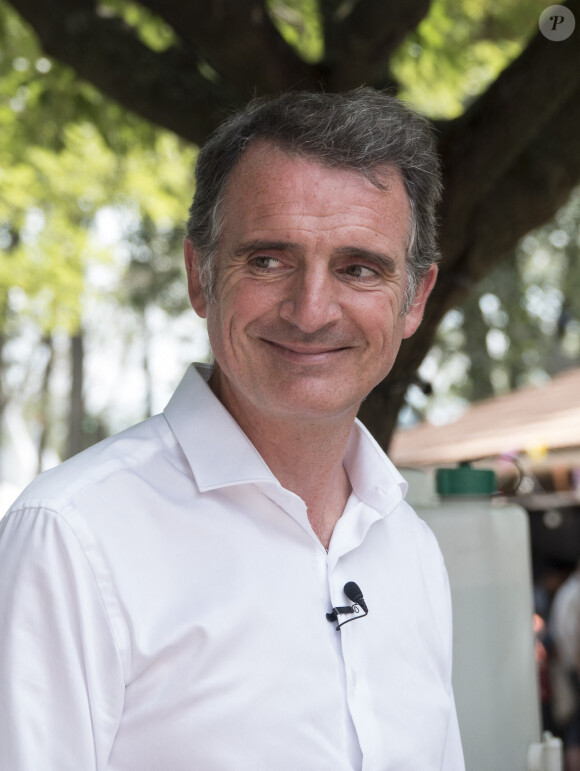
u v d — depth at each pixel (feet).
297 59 8.98
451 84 14.34
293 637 4.38
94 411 80.79
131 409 87.61
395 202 4.51
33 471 77.15
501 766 6.39
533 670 6.66
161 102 9.20
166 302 54.19
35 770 3.83
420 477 6.75
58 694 3.93
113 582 4.11
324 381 4.42
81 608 4.00
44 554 4.01
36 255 25.18
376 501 5.04
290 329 4.36
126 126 13.33
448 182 8.30
